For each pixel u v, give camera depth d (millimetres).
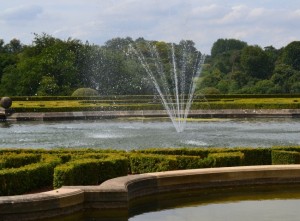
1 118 45812
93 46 85250
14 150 18000
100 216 12180
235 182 14789
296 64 107625
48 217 11594
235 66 109750
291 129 35625
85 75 82938
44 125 39906
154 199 13711
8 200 11250
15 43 126938
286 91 91688
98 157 16062
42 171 14453
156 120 45500
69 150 17641
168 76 84125
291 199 13531
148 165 15945
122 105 51000
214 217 11758
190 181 14414
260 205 12875
